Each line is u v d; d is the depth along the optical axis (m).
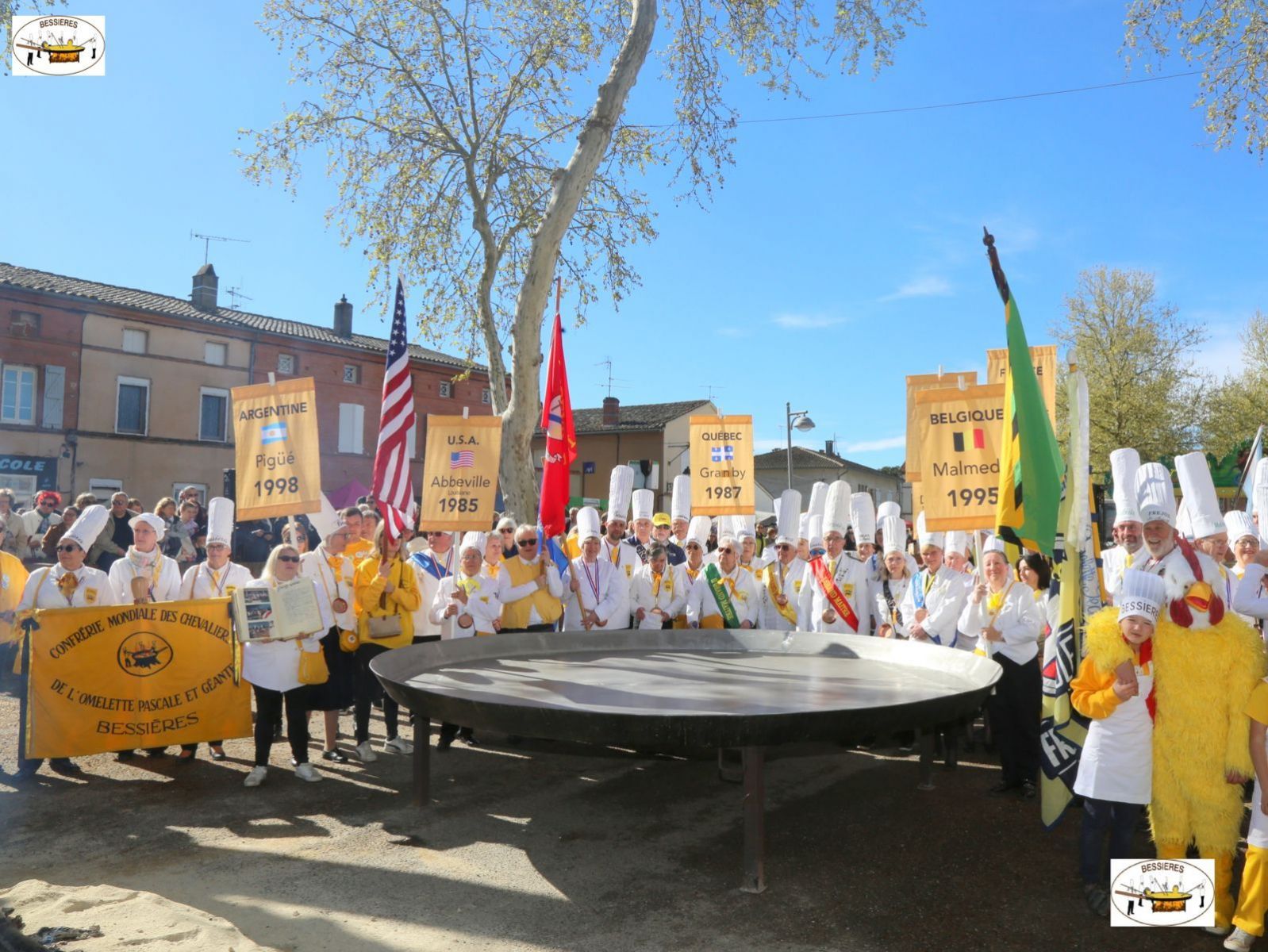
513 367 13.09
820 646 6.75
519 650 6.67
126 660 6.31
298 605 6.00
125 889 4.03
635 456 41.62
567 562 7.84
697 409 43.75
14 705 8.08
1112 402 31.53
